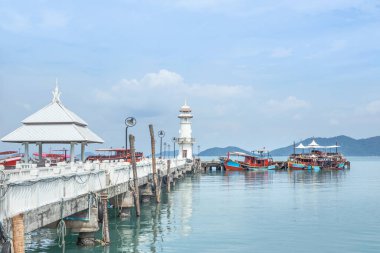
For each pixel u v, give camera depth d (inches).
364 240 1290.6
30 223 747.4
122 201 1624.0
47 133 1659.7
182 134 5054.1
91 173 1151.0
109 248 1135.6
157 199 2065.7
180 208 1940.2
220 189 2918.3
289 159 5866.1
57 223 1085.1
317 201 2228.1
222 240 1282.0
